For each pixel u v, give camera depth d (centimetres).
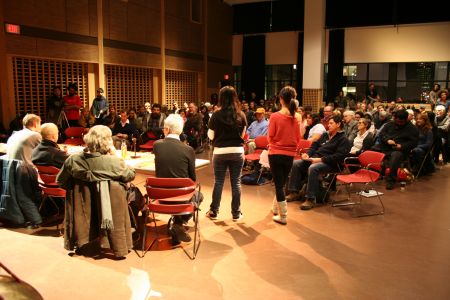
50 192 447
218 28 1781
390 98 1623
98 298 316
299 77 1766
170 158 416
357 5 1611
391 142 682
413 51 1548
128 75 1302
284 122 465
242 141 492
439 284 341
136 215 449
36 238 446
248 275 357
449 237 454
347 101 1503
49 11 992
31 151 472
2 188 481
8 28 901
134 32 1277
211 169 855
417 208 569
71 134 800
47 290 329
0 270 344
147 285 338
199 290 329
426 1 1495
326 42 1691
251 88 1872
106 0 1156
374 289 331
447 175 808
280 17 1784
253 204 584
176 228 430
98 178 375
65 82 1076
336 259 392
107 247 389
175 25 1488
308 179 562
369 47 1620
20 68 948
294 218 518
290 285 338
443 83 1526
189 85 1631
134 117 974
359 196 632
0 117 905
